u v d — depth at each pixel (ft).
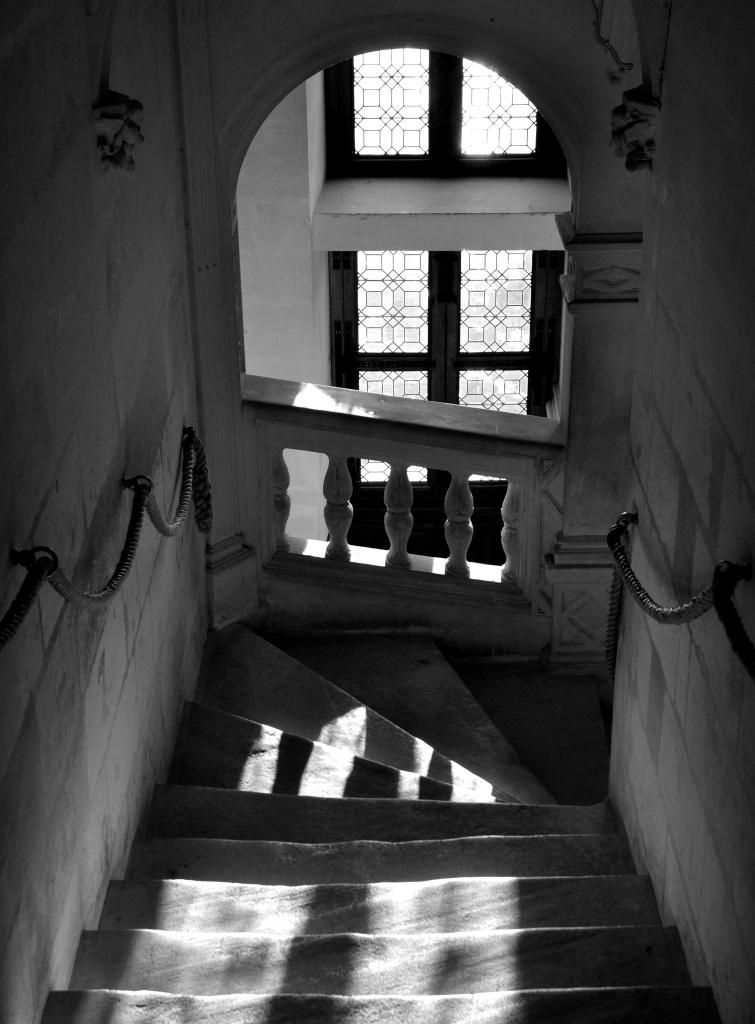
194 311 19.17
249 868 14.65
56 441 11.07
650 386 13.57
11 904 9.87
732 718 10.41
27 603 9.01
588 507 20.35
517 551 21.08
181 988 11.75
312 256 34.42
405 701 20.45
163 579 16.94
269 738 18.17
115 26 13.32
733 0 9.93
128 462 14.37
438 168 38.78
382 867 14.71
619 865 14.88
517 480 20.44
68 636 11.62
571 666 21.47
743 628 9.11
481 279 41.32
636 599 12.54
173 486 17.52
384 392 42.96
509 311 41.70
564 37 17.75
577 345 19.22
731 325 10.16
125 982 11.90
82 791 12.30
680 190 11.94
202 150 18.40
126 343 14.26
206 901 13.42
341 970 11.93
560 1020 10.94
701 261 11.14
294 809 16.15
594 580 20.76
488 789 18.07
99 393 12.85
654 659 13.57
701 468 11.21
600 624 21.22
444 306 41.57
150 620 15.98
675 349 12.26
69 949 11.81
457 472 20.70
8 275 9.62
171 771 17.54
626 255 18.48
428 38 18.22
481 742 19.69
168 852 14.82
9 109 9.70
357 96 38.09
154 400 16.03
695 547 11.48
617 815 15.99
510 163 38.55
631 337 19.10
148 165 15.81
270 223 33.19
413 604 21.66
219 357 19.79
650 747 13.87
